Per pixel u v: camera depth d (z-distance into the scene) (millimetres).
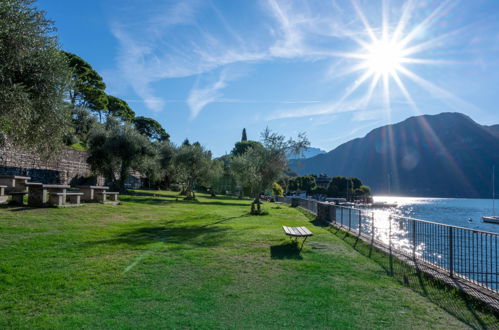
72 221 12805
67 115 11977
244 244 9609
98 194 20203
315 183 150500
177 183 60094
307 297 5227
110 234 10570
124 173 32938
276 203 42906
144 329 3945
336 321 4312
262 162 23500
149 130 80500
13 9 9102
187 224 14281
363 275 6535
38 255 7270
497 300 4871
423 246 8281
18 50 9273
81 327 3961
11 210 13477
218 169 50156
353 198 132500
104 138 33406
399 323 4266
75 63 54312
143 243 9234
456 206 138625
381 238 11172
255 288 5641
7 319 4133
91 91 56938
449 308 4801
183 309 4617
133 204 22859
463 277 6102
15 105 9047
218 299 5059
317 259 7906
